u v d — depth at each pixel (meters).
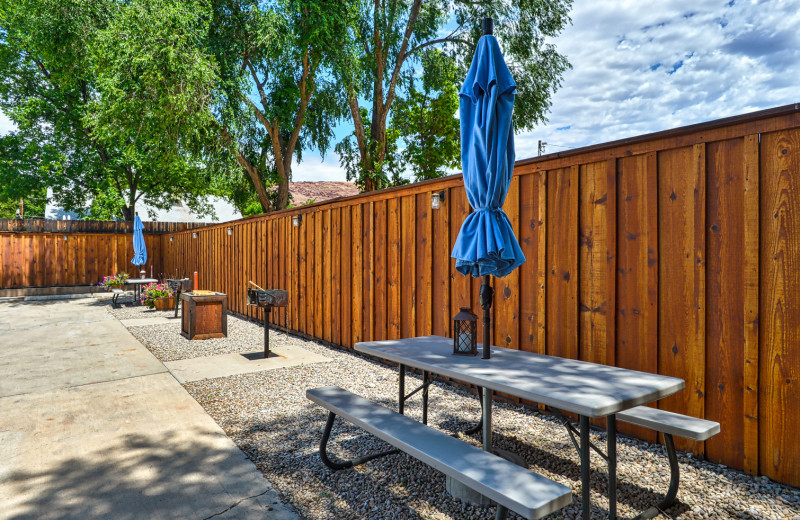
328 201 6.88
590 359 3.51
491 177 2.63
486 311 2.83
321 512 2.39
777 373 2.53
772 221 2.55
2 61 21.17
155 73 12.78
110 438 3.40
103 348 6.86
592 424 3.51
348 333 6.51
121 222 17.20
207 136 14.63
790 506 2.31
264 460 3.04
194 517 2.34
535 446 3.14
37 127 22.83
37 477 2.79
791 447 2.48
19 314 11.10
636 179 3.23
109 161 23.55
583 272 3.58
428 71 19.16
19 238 15.36
